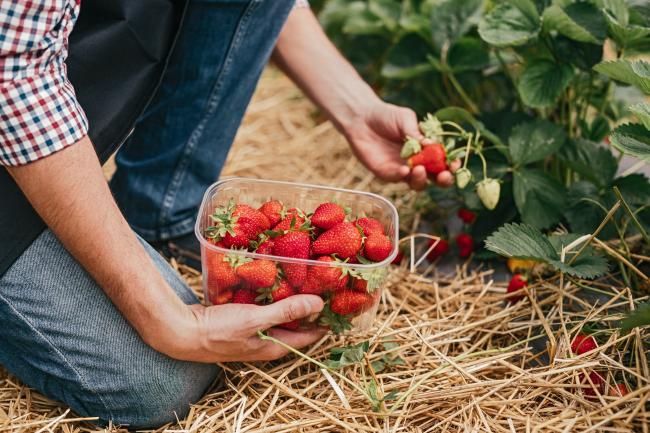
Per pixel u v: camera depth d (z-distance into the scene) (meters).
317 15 2.94
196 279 1.82
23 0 1.04
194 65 1.68
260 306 1.35
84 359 1.33
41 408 1.46
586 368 1.45
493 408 1.42
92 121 1.39
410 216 2.09
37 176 1.16
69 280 1.32
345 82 1.84
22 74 1.10
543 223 1.79
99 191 1.21
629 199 1.80
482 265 1.89
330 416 1.35
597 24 1.77
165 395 1.37
